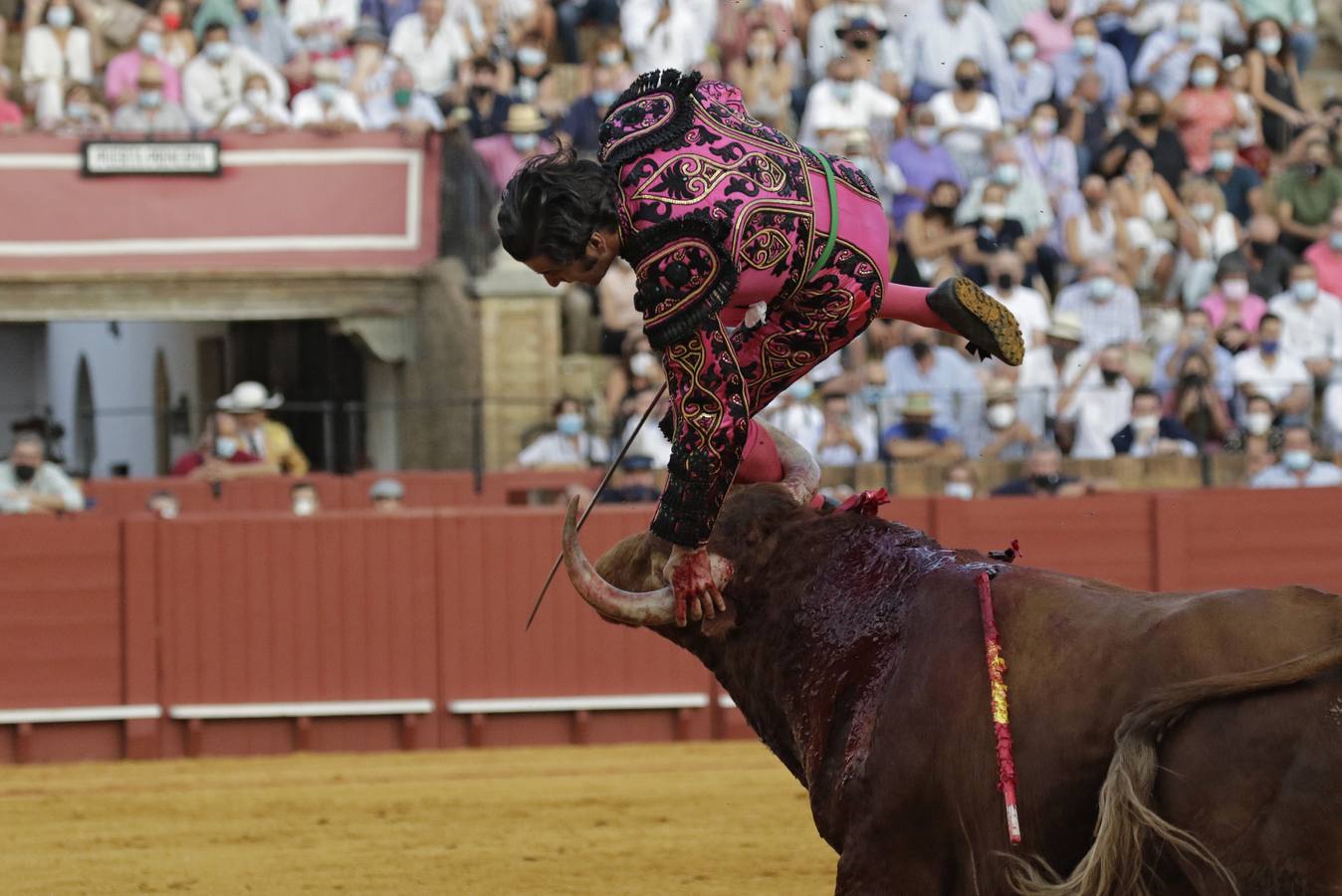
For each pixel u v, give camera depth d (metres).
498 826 20.19
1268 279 37.00
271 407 35.38
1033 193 37.19
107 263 39.22
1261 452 32.91
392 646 27.95
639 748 27.67
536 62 40.59
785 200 9.10
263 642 27.80
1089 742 7.96
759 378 9.66
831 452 31.95
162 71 40.00
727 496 9.96
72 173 39.38
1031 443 32.53
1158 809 7.62
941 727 8.56
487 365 36.72
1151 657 7.91
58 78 40.78
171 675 27.66
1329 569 29.59
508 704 27.91
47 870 18.22
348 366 45.75
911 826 8.68
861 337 33.91
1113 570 29.02
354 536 27.98
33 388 58.72
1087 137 39.44
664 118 9.07
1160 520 29.06
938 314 9.80
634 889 16.78
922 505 28.61
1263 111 42.81
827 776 9.12
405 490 33.56
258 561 27.86
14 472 31.83
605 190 9.01
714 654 9.91
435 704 27.98
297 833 20.03
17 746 27.33
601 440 34.31
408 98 40.16
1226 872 7.39
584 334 38.50
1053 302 37.12
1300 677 7.35
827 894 16.52
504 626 28.11
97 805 22.34
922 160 37.38
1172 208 38.50
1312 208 39.06
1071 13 41.38
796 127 39.25
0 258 38.91
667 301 8.85
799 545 9.63
